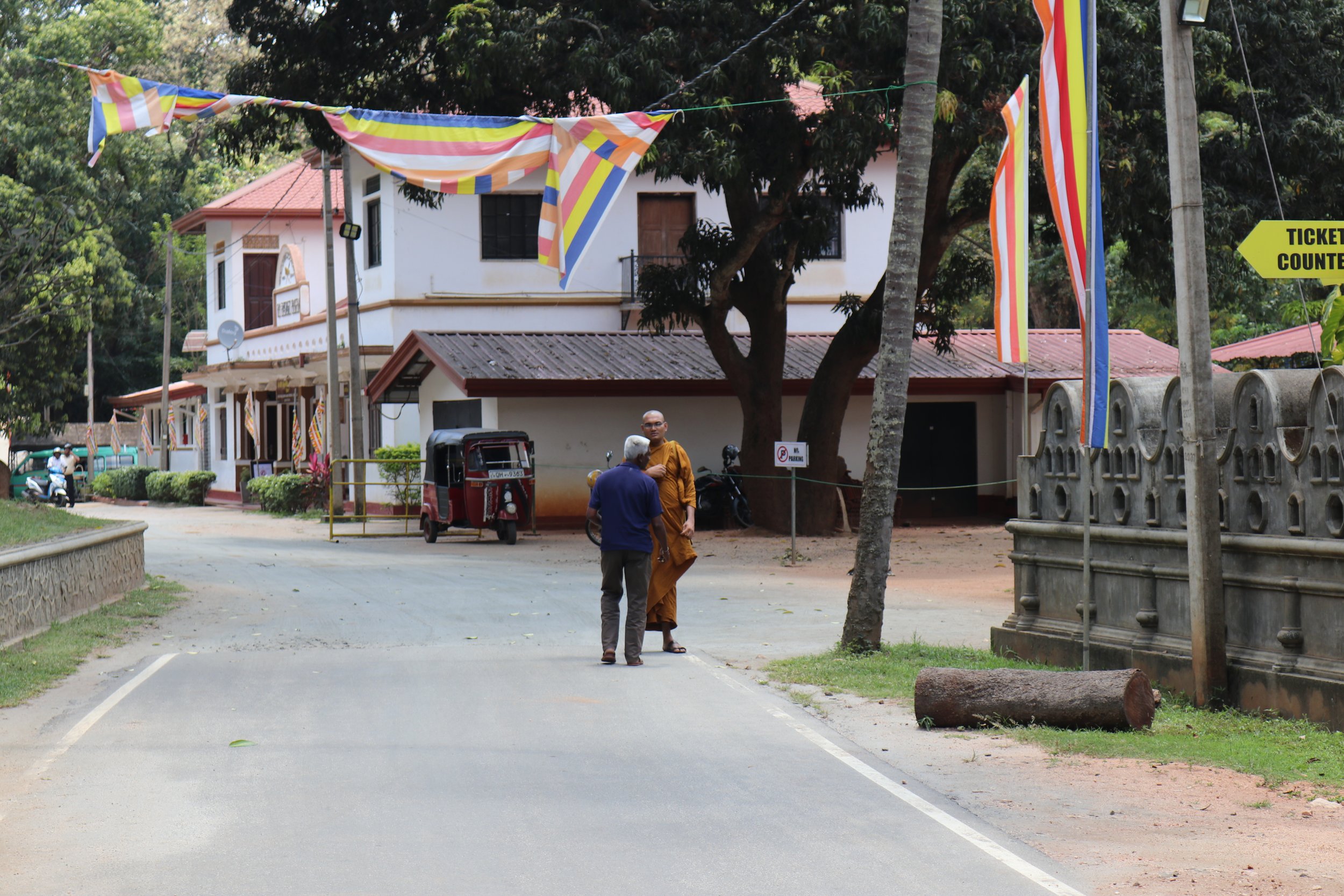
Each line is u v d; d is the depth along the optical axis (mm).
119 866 10477
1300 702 15672
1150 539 18188
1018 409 56625
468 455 44688
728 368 47062
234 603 28594
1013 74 34906
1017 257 20156
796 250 45438
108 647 22469
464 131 22469
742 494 49469
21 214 53312
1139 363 56906
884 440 21641
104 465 97938
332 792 12828
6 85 63688
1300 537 15805
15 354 58656
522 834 11406
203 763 14047
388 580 33281
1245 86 39156
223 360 76938
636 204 58656
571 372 50031
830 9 36750
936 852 10883
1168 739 15133
